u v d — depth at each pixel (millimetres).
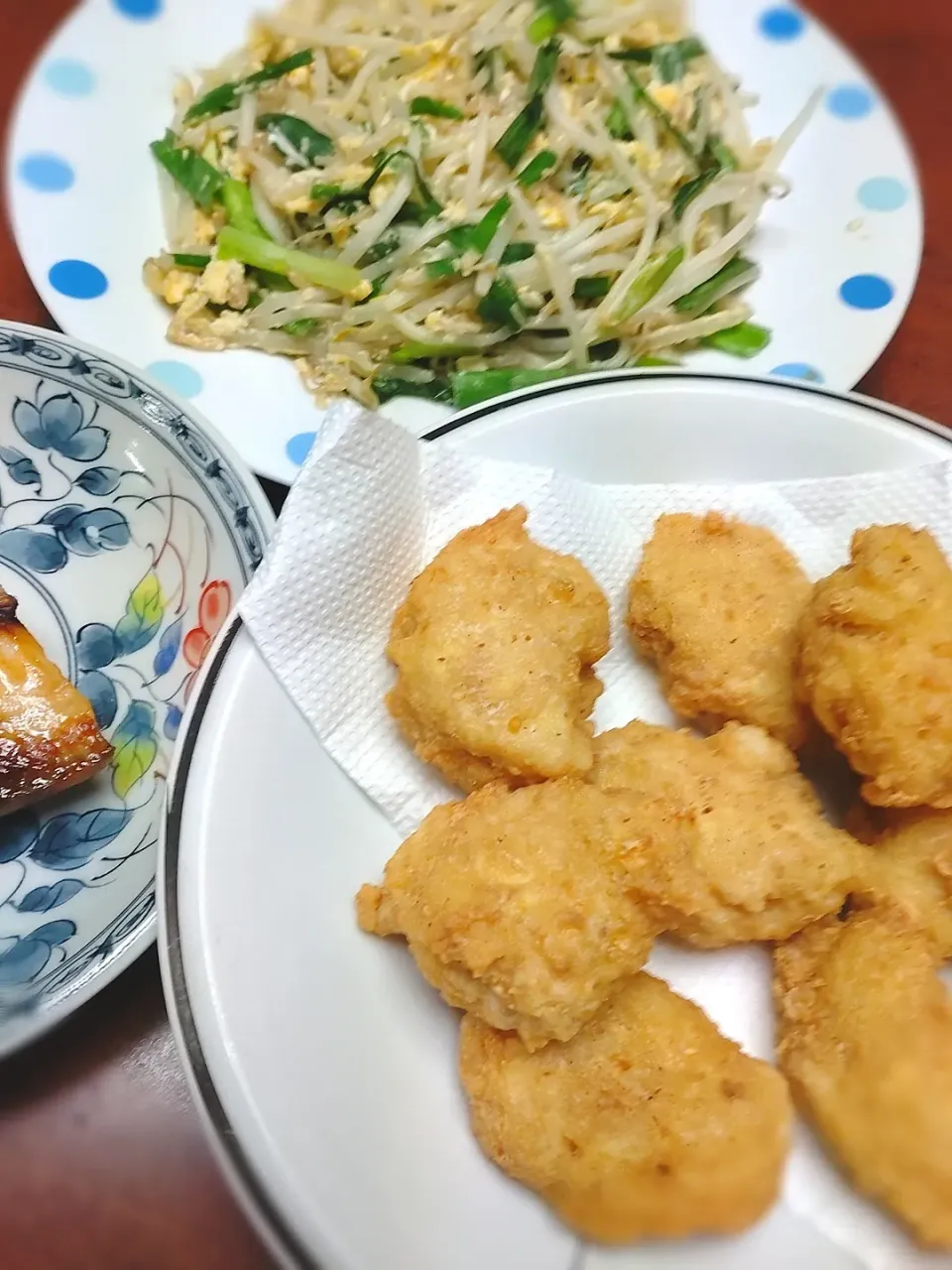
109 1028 190
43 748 202
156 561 236
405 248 303
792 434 220
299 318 292
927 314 305
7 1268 168
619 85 326
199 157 308
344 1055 162
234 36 341
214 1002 153
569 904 161
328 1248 142
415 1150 159
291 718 182
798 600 205
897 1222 160
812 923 182
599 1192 154
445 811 180
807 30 349
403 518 199
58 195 293
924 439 218
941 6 385
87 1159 178
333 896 176
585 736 193
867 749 179
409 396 297
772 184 312
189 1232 173
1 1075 184
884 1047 162
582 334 300
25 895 199
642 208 312
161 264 290
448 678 183
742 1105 161
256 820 172
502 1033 166
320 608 187
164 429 236
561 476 210
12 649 209
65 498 243
